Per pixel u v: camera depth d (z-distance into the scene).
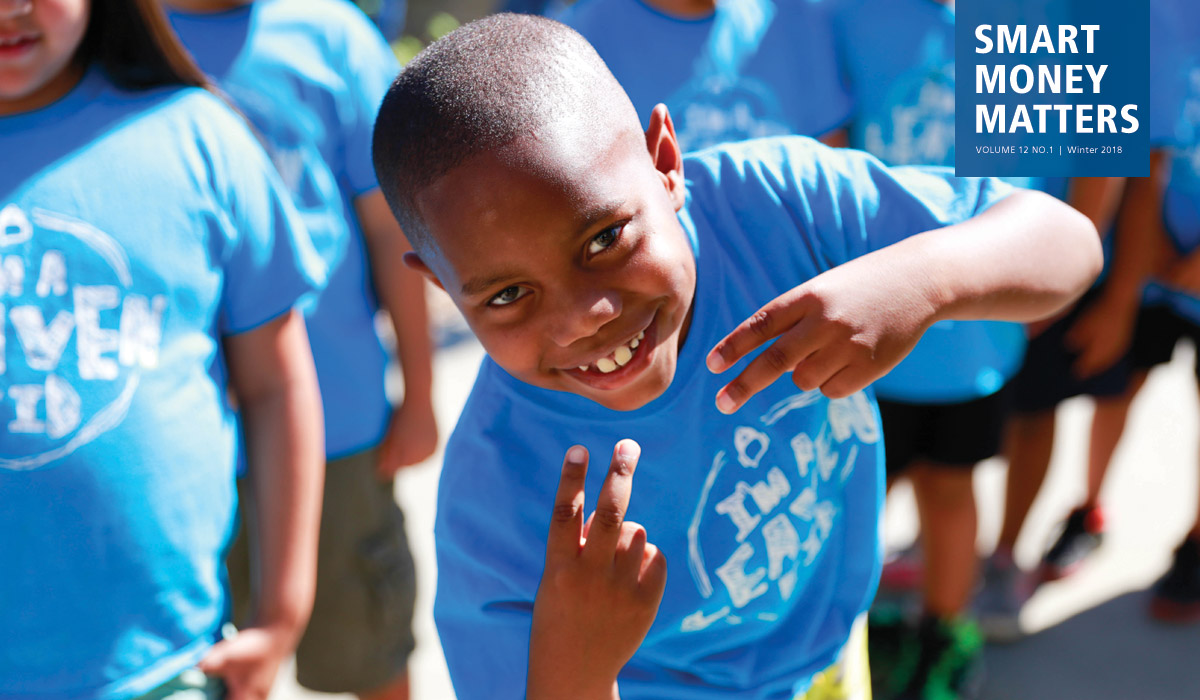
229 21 2.46
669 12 2.97
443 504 1.49
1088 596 3.56
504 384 1.46
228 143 1.78
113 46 1.73
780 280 1.51
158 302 1.64
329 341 2.51
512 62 1.21
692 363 1.45
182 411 1.66
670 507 1.50
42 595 1.58
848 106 3.14
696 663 1.62
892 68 3.04
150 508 1.62
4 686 1.60
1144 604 3.50
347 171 2.57
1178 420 4.54
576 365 1.23
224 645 1.76
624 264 1.18
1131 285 3.28
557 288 1.18
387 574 2.62
